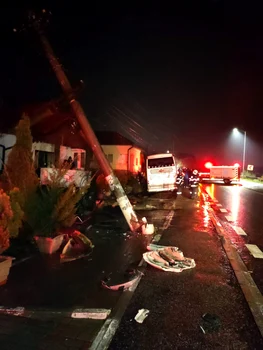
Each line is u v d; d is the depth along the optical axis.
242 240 9.55
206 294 5.29
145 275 6.12
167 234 9.78
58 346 3.67
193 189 22.67
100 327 4.12
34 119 12.44
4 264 5.34
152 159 22.20
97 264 6.62
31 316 4.34
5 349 3.57
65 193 8.02
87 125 9.34
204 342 3.86
